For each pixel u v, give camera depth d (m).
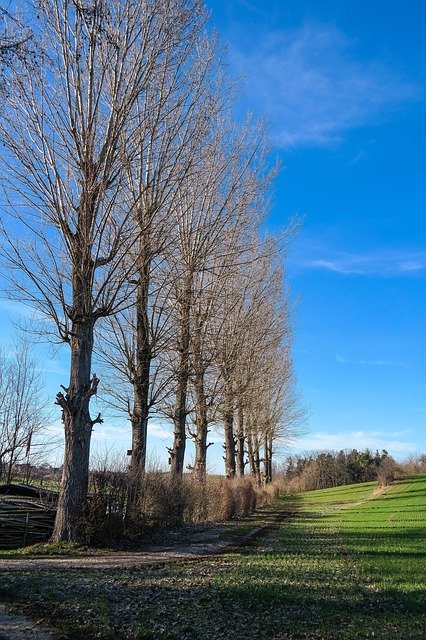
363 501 52.28
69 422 13.83
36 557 12.02
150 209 16.30
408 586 10.49
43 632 6.41
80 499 13.66
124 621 7.07
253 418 38.34
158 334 18.92
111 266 14.80
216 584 9.64
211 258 20.84
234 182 21.09
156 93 16.47
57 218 14.43
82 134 14.60
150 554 13.38
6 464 29.27
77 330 14.20
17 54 8.04
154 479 17.98
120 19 15.12
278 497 62.19
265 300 28.52
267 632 7.06
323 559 13.92
